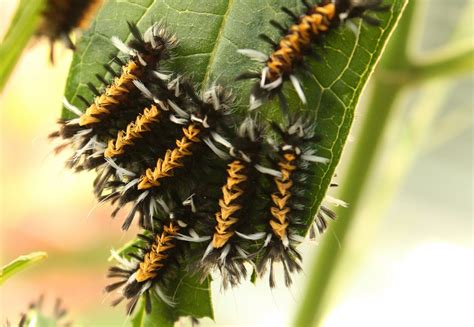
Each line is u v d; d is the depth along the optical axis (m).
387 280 0.70
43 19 0.34
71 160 0.37
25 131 0.56
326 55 0.35
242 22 0.36
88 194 0.57
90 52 0.37
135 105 0.36
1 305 0.54
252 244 0.36
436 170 0.71
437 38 0.57
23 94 0.54
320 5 0.35
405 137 0.45
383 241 0.71
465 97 0.53
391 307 0.68
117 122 0.36
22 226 0.56
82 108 0.37
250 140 0.35
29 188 0.56
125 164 0.36
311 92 0.35
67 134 0.37
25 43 0.31
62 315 0.39
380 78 0.42
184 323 0.37
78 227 0.56
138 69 0.36
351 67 0.35
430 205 0.72
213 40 0.36
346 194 0.43
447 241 0.72
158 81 0.36
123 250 0.37
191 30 0.36
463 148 0.69
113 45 0.37
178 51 0.36
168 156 0.36
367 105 0.43
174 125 0.36
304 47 0.35
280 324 0.62
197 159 0.36
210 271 0.36
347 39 0.35
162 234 0.36
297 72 0.35
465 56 0.42
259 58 0.35
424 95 0.45
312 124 0.35
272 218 0.35
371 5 0.35
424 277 0.70
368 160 0.43
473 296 0.69
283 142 0.35
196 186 0.36
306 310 0.44
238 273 0.36
